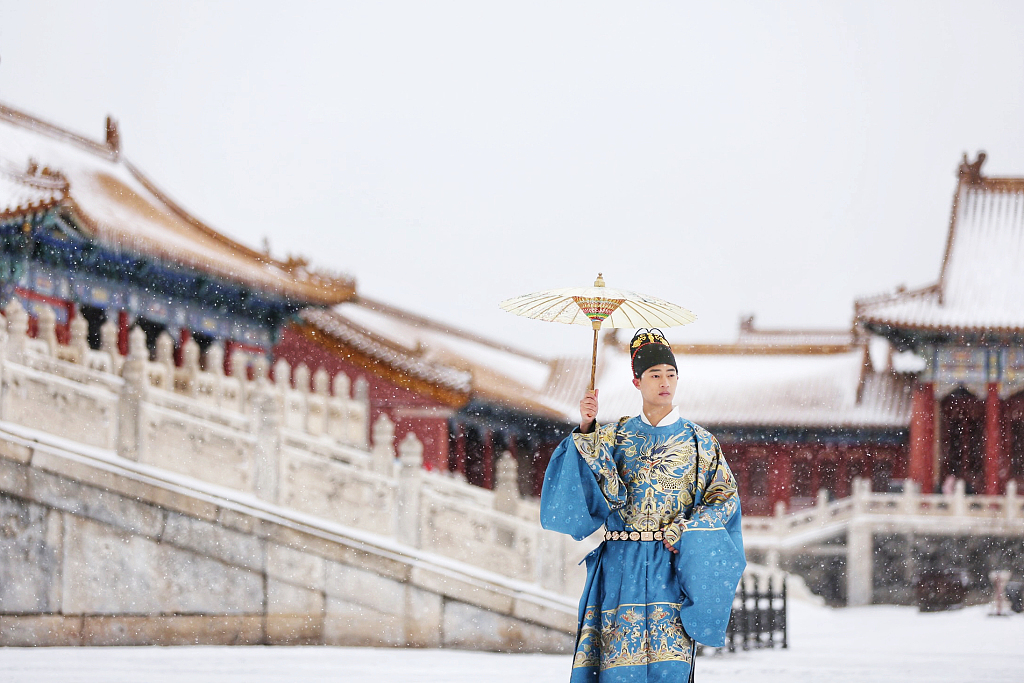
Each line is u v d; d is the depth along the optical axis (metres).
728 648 14.42
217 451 12.38
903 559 34.44
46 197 21.02
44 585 11.72
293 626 11.91
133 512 11.86
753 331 55.34
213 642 11.79
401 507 12.43
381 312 45.69
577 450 5.48
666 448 5.60
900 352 44.16
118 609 11.73
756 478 44.94
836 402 45.25
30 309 21.84
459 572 12.05
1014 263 44.25
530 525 12.30
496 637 11.88
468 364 42.12
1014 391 41.38
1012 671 11.31
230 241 30.58
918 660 12.88
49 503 11.78
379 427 13.48
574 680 5.50
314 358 31.19
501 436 44.34
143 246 23.75
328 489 12.48
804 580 34.62
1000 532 34.09
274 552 11.99
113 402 12.27
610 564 5.54
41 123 28.80
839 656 13.43
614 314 6.20
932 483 41.75
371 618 11.99
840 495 44.16
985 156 47.41
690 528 5.38
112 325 15.70
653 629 5.38
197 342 27.45
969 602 33.34
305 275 30.19
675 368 5.71
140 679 8.92
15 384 12.43
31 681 8.71
